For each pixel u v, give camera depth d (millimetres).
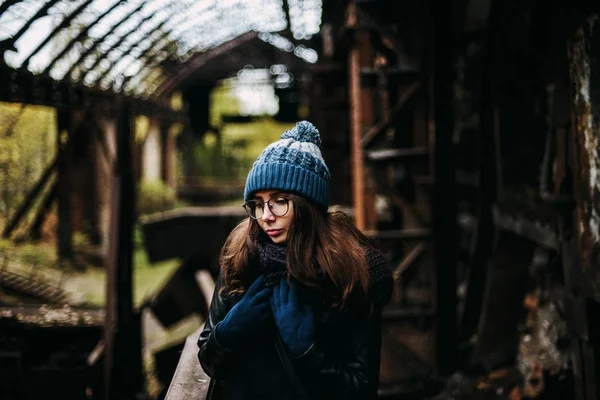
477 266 6602
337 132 10180
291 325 1581
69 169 12914
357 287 1612
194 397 1910
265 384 1665
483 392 5098
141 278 14367
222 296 1784
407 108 6863
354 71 7297
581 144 3375
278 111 24297
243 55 19000
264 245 1683
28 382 6043
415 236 6734
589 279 3354
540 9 4465
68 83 6914
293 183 1604
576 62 3408
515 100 5875
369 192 7098
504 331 5961
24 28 5191
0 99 5434
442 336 6516
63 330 6484
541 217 4711
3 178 9555
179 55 11797
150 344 10773
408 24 6688
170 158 23281
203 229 11625
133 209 7969
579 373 3701
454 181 6539
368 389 1598
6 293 9242
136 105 10984
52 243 13078
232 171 29734
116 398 6957
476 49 7922
